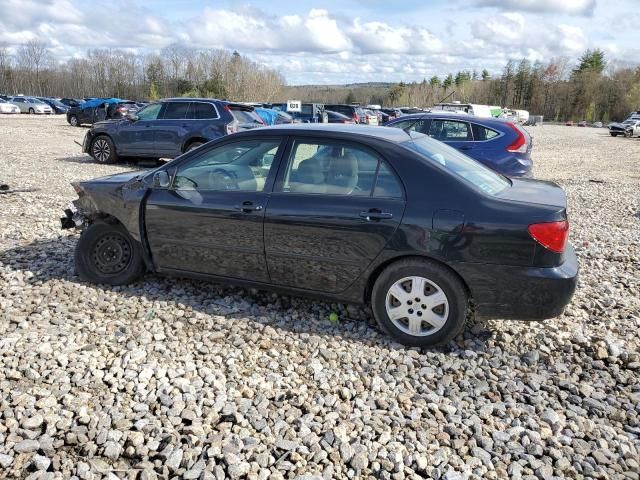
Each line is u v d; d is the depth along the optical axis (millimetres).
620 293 5258
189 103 13344
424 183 3977
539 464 2855
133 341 3984
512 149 9531
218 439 2932
